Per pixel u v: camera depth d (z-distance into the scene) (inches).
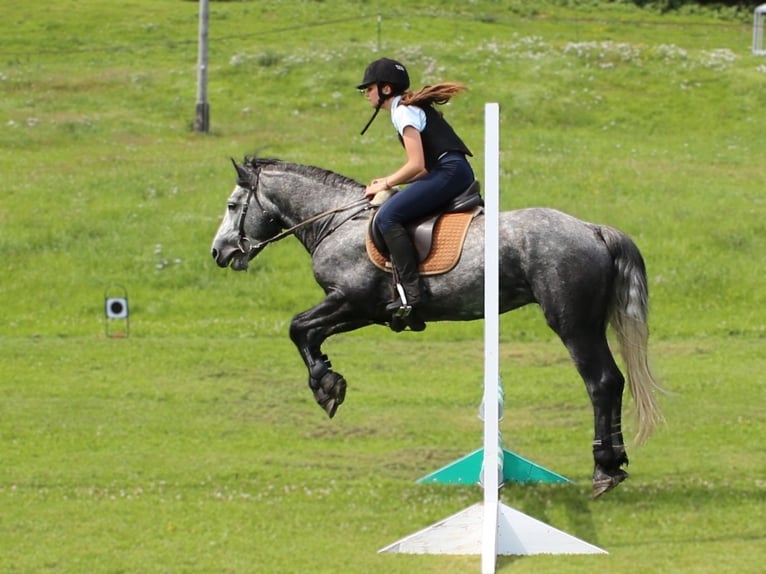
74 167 1058.1
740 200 967.0
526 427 504.7
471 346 672.4
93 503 398.6
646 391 383.9
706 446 466.9
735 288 768.3
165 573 332.5
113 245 845.2
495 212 352.2
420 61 1478.8
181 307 751.1
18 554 348.8
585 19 2049.7
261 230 434.6
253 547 354.6
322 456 461.1
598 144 1195.3
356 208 414.9
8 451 463.8
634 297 385.1
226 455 461.1
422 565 338.6
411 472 439.2
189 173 1016.2
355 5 1987.0
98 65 1558.8
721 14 2194.9
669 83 1443.2
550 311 382.6
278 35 1715.1
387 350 660.7
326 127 1272.1
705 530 365.4
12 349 652.1
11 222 883.4
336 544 358.0
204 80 1242.6
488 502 349.7
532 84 1413.6
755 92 1413.6
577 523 374.0
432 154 395.9
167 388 571.5
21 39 1718.8
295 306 757.9
